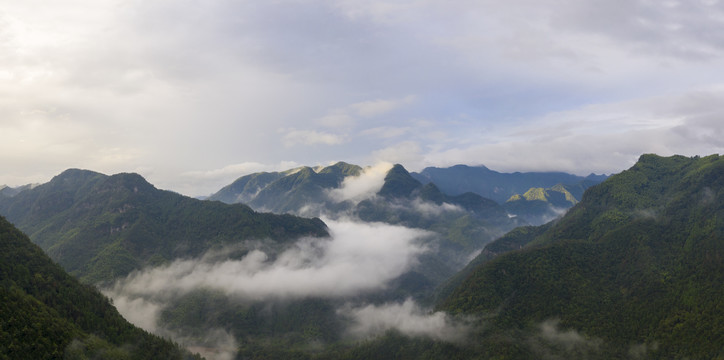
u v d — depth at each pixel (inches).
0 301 7760.8
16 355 7298.2
